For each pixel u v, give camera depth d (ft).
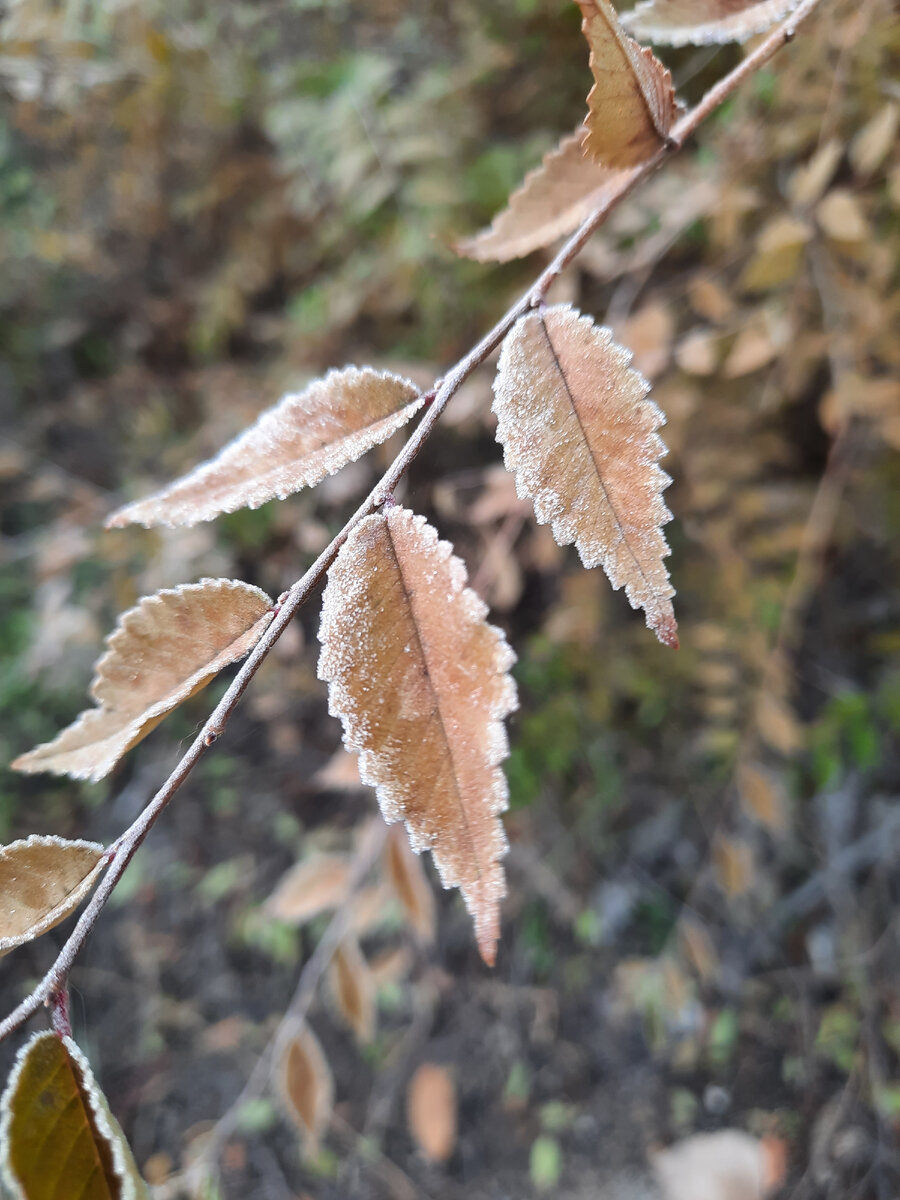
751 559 0.88
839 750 0.98
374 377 0.33
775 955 1.06
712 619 0.92
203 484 0.33
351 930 0.75
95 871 0.30
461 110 0.87
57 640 1.05
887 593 1.00
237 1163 1.04
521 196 0.39
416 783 0.30
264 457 0.33
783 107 0.65
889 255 0.66
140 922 1.14
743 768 0.86
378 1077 1.10
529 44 0.83
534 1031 1.10
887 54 0.60
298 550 0.98
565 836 1.09
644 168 0.36
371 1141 1.06
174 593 0.31
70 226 1.00
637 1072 1.07
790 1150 0.98
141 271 1.05
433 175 0.86
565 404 0.31
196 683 0.31
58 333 1.09
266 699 1.05
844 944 1.01
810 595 0.98
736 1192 0.95
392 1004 1.12
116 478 1.16
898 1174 0.92
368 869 0.78
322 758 1.14
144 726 0.31
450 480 0.91
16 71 0.84
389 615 0.30
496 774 0.29
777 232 0.63
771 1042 1.04
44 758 0.31
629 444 0.30
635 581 0.30
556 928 1.12
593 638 0.93
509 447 0.31
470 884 0.29
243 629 0.32
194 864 1.16
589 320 0.31
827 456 0.92
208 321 1.03
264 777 1.16
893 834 1.01
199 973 1.13
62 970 0.29
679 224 0.73
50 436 1.16
